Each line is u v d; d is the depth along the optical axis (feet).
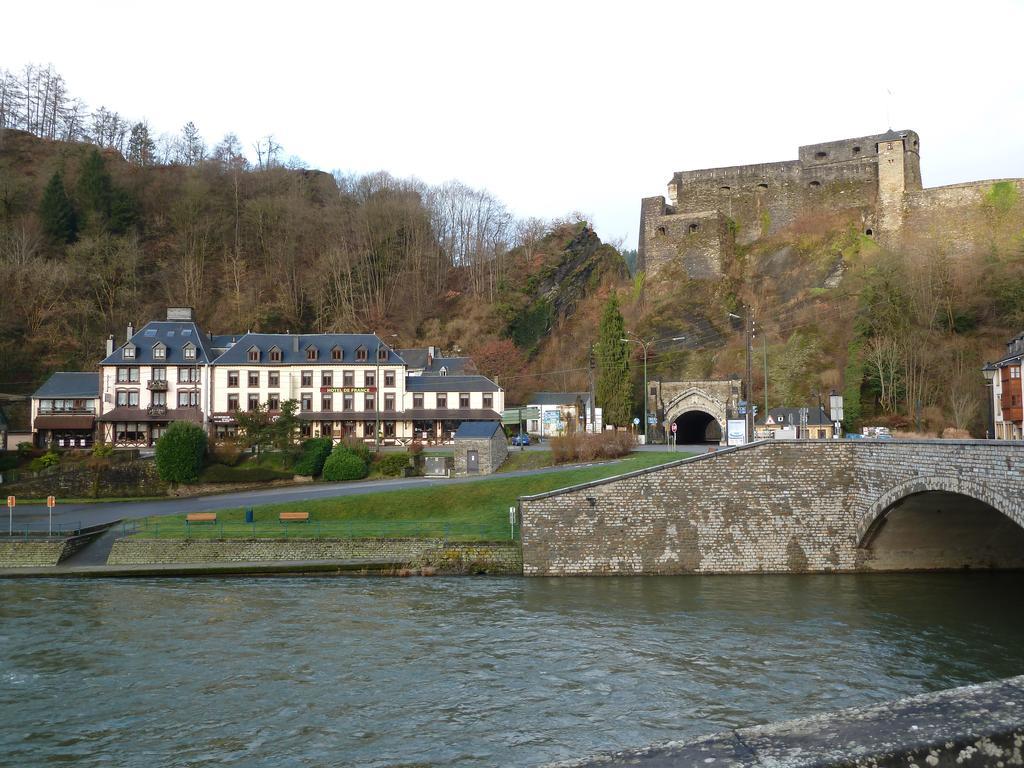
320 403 237.45
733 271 333.01
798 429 213.05
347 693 73.67
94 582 122.31
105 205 353.72
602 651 85.05
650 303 323.37
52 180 338.75
